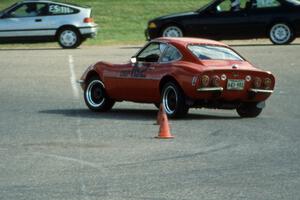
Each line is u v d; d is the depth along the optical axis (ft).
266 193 58.49
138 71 108.06
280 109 116.88
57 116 106.73
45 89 139.85
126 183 62.13
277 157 74.43
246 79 103.86
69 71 162.71
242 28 200.13
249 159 73.31
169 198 56.80
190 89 101.76
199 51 105.09
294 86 142.51
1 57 189.57
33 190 59.52
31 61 180.14
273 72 159.22
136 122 100.42
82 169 68.08
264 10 200.54
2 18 212.84
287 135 89.35
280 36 201.46
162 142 83.56
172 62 104.78
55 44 233.35
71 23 212.23
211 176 65.05
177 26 200.95
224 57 105.81
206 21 200.13
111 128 94.48
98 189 59.88
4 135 89.20
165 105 104.88
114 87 111.14
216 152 77.20
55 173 66.28
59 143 82.84
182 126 96.37
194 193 58.44
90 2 312.29
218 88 102.01
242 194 58.13
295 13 199.82
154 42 108.88
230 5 200.54
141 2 311.27
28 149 79.10
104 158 73.67
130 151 77.56
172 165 70.03
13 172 66.69
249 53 187.11
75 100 126.82
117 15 293.64
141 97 108.58
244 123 100.42
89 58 183.01
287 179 63.82
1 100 126.00
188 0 316.19
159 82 105.09
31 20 212.64
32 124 98.58
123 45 219.82
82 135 88.79
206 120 103.14
